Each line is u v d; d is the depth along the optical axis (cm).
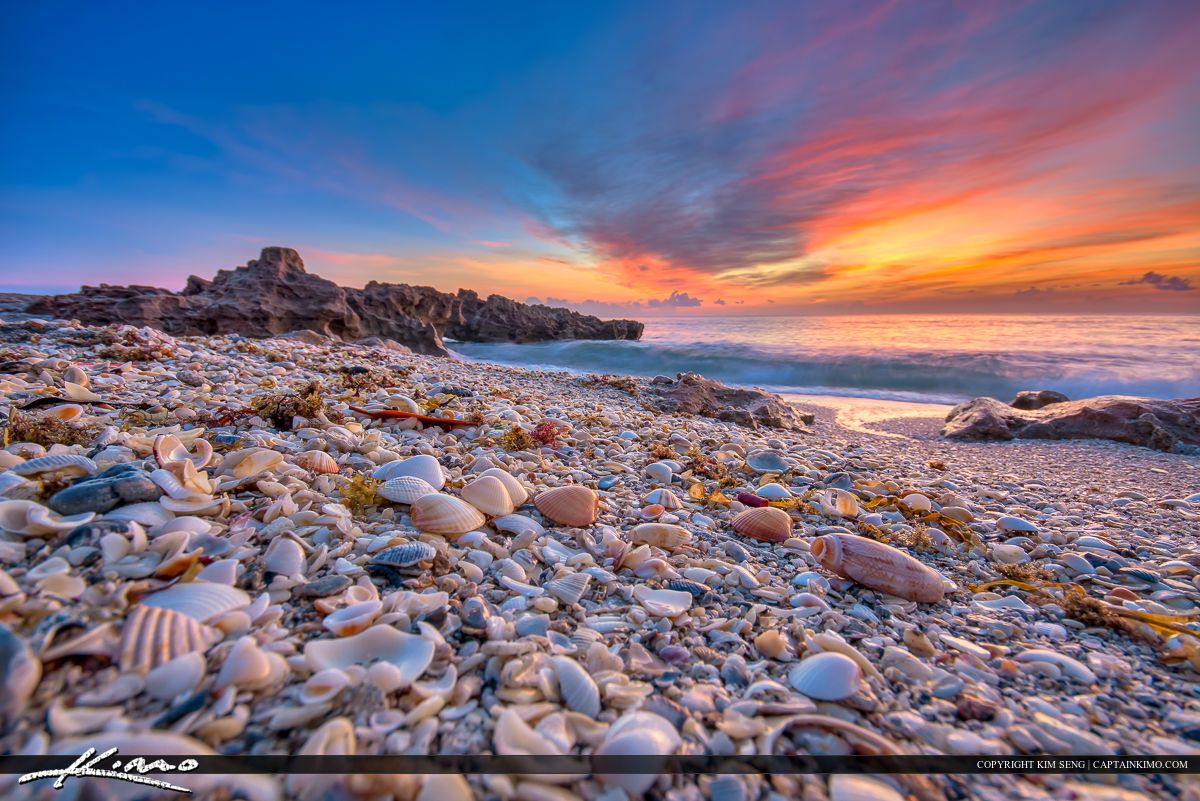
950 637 277
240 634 206
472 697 195
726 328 6656
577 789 163
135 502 276
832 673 220
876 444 1198
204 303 2212
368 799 147
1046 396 1873
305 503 329
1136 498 660
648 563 319
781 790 169
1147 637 282
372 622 225
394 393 729
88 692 163
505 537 338
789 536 399
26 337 821
